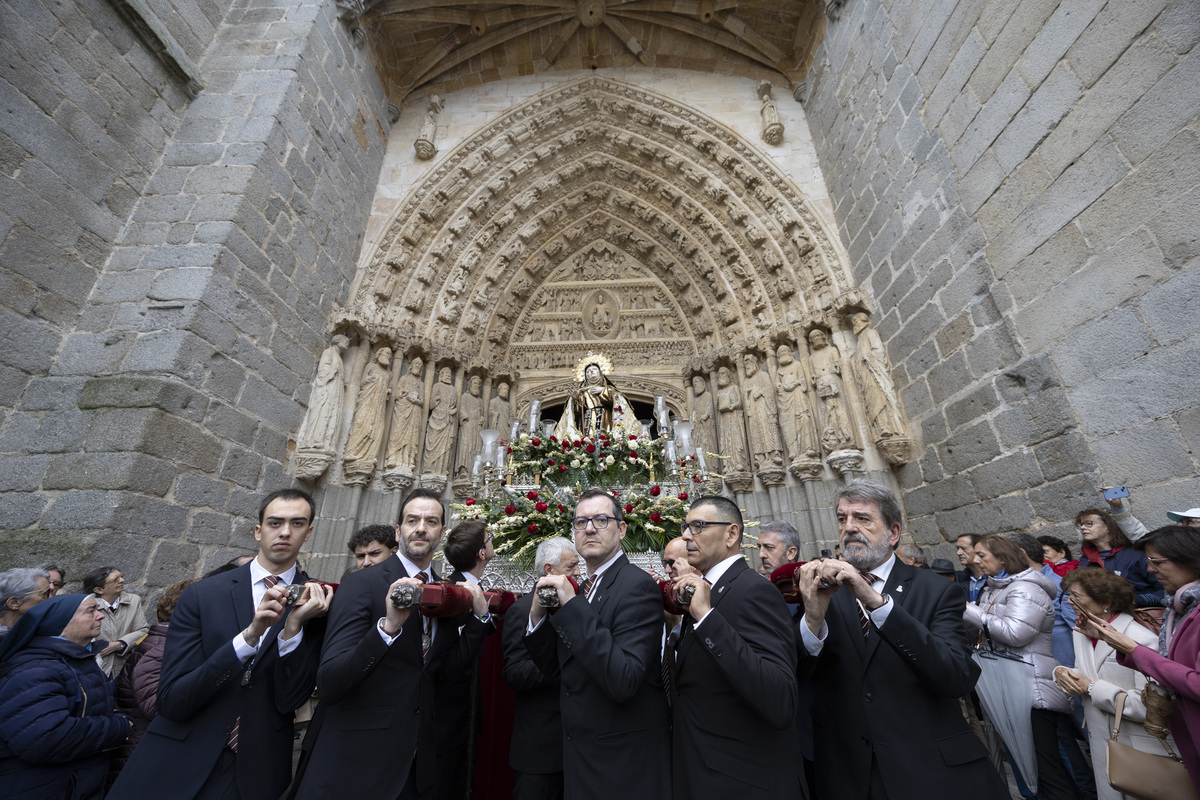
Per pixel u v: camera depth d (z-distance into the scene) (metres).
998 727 3.70
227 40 8.72
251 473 7.17
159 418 5.82
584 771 2.36
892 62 8.30
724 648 2.16
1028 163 5.72
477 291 11.47
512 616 3.24
